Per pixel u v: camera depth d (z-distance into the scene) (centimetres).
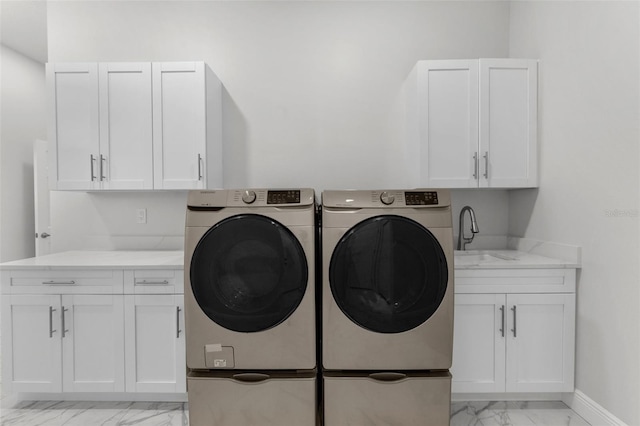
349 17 268
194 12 266
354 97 268
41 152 364
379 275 168
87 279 204
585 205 195
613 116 176
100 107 232
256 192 171
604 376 181
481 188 252
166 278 203
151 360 204
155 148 232
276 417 170
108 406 207
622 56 171
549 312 202
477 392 204
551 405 206
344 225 169
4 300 203
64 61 265
